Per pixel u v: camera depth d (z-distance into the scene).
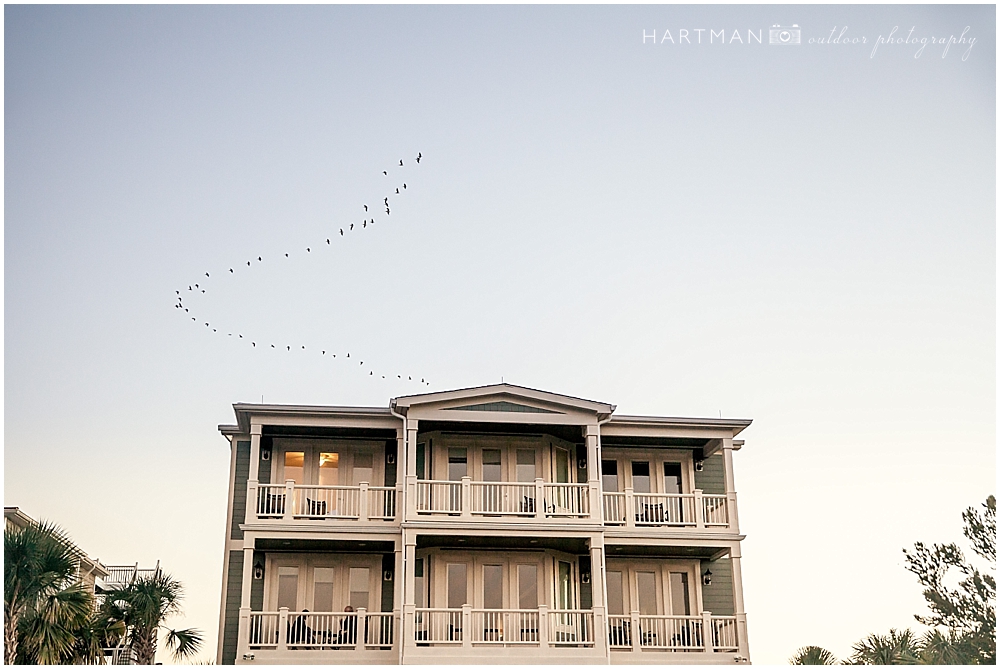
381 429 23.75
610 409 23.53
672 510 24.17
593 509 22.73
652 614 24.08
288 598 23.09
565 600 23.73
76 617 18.39
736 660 22.38
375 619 22.73
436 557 23.33
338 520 22.73
